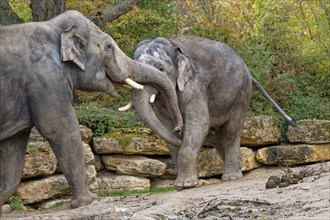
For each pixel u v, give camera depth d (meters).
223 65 16.19
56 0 18.69
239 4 22.53
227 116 16.62
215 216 11.45
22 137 10.76
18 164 10.77
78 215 9.67
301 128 19.62
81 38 10.77
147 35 21.42
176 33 21.77
